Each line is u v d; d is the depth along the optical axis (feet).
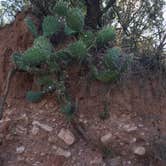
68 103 7.16
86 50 7.32
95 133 7.10
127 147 6.98
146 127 7.15
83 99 7.36
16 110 7.58
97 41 7.54
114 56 7.24
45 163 6.96
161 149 6.90
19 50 8.00
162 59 7.79
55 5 8.02
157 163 6.84
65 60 7.44
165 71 7.71
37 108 7.48
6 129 7.38
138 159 6.91
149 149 6.94
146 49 8.04
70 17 7.57
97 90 7.39
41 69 7.40
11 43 8.20
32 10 8.63
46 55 7.13
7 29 8.73
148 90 7.48
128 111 7.27
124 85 7.43
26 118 7.43
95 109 7.28
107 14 9.51
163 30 8.79
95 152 6.97
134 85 7.48
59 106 7.38
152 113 7.30
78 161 6.91
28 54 7.09
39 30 8.21
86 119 7.22
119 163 6.87
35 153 7.07
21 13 8.68
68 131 7.14
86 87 7.42
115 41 8.29
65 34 7.82
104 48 7.73
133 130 7.08
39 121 7.34
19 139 7.27
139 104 7.34
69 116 7.16
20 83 7.76
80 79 7.48
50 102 7.46
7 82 7.69
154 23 9.02
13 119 7.47
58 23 7.68
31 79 7.77
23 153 7.12
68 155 6.97
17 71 7.77
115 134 7.06
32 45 7.79
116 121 7.18
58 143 7.08
